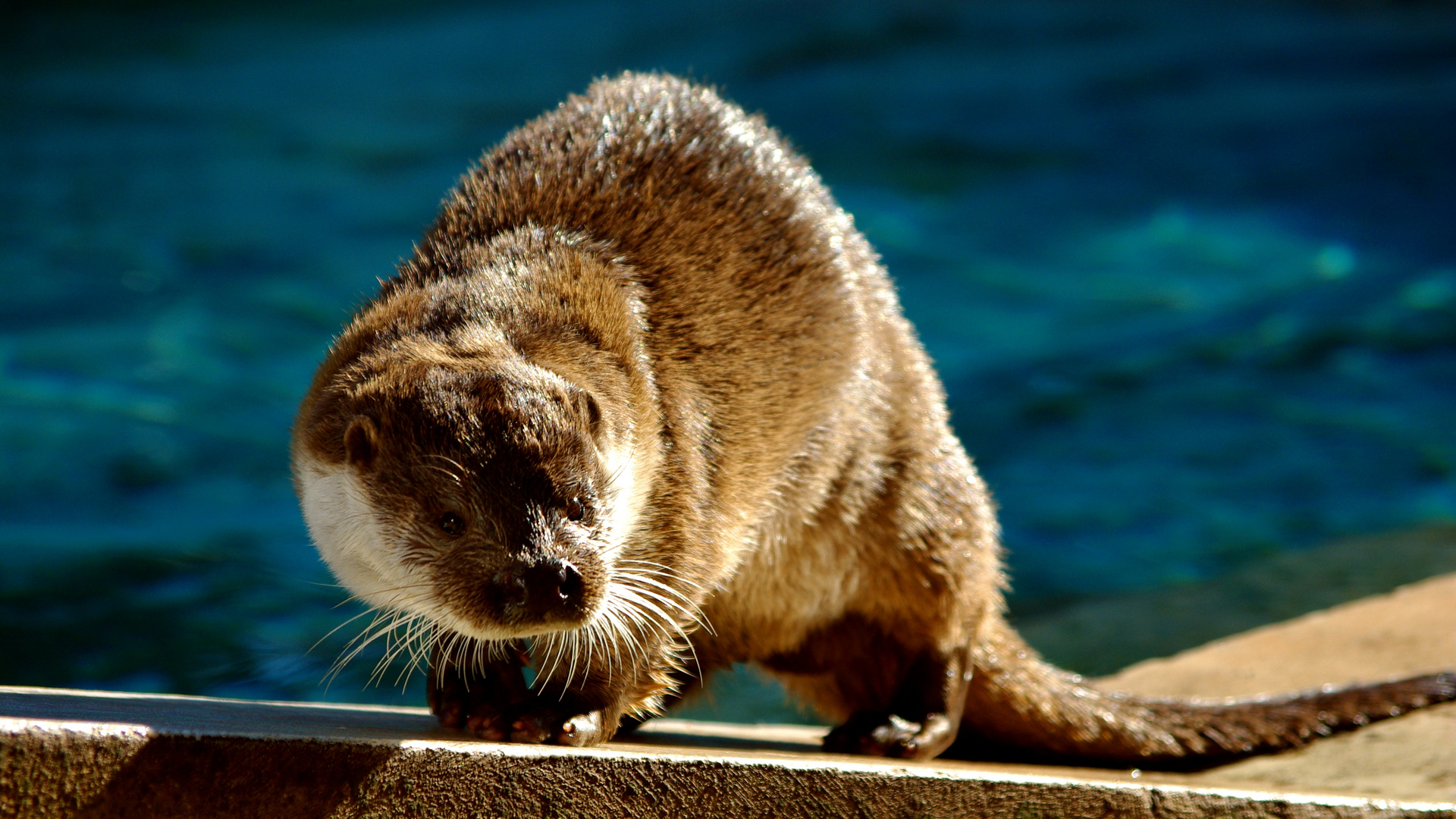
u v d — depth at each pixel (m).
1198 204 29.66
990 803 5.96
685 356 7.18
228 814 5.07
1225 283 25.38
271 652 12.56
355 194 31.16
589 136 7.72
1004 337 23.33
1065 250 27.61
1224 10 47.28
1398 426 18.66
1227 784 8.20
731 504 7.27
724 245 7.48
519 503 5.94
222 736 5.08
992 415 19.95
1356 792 7.66
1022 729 8.69
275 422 19.45
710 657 8.20
